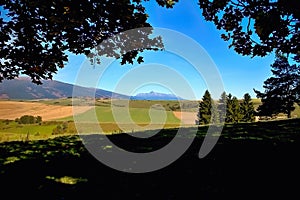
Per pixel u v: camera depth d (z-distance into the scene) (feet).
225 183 23.21
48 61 35.65
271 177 23.91
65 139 56.75
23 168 30.76
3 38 32.37
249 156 31.96
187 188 22.70
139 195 21.67
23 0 29.09
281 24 24.04
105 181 25.63
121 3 29.37
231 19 29.43
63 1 27.61
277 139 43.19
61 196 21.90
